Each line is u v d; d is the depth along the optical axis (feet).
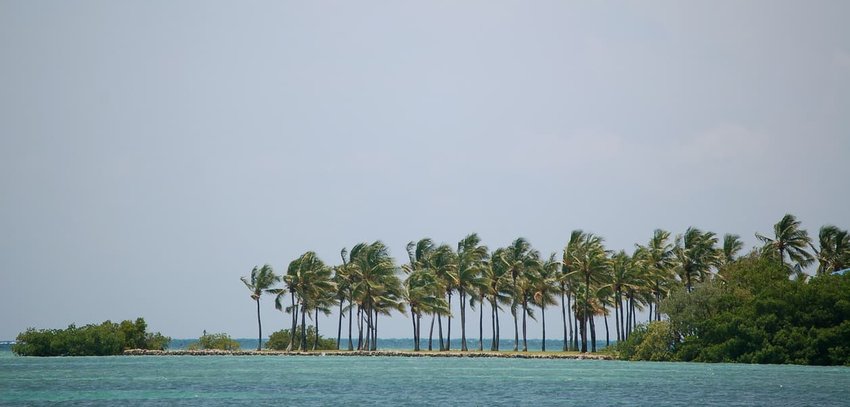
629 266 479.41
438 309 507.71
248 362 431.84
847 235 472.85
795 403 226.99
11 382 292.61
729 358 395.34
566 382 292.20
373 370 360.07
